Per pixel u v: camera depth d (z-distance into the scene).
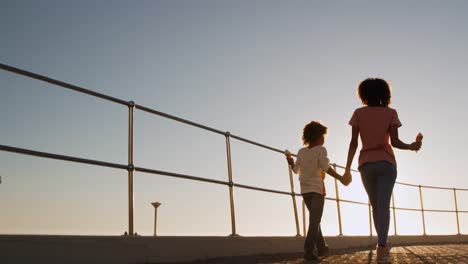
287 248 6.27
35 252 3.31
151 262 4.21
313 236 4.99
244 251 5.46
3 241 3.15
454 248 7.72
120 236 3.94
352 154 4.24
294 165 5.24
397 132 4.09
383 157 4.04
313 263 4.54
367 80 4.32
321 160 5.00
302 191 5.10
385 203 4.00
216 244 5.04
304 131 5.27
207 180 5.12
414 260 4.73
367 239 9.11
